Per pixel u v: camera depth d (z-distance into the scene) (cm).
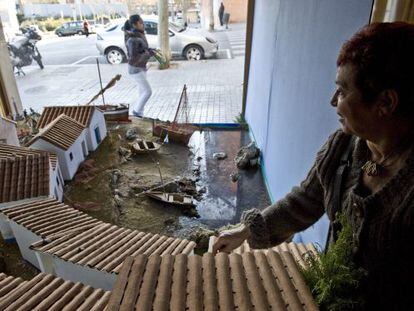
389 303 104
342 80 97
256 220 148
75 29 1536
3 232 418
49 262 330
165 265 124
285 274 123
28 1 1622
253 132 675
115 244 321
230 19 1728
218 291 116
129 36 742
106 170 581
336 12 242
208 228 450
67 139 554
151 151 634
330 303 110
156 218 468
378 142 101
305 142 316
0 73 773
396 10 163
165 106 862
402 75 87
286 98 402
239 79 1032
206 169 591
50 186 436
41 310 221
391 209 96
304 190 143
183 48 1180
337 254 112
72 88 981
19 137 696
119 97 919
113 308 108
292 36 378
